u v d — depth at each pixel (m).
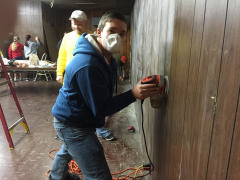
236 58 0.39
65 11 7.77
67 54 2.22
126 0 5.18
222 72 0.45
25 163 2.12
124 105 1.10
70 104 1.15
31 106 3.93
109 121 3.25
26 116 3.43
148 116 1.77
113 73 1.28
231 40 0.41
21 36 6.23
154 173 1.44
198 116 0.59
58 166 1.55
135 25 4.11
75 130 1.22
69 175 1.75
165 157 1.07
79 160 1.26
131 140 2.62
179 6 0.83
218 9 0.47
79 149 1.23
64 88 1.17
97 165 1.23
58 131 1.27
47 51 6.93
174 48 0.90
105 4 6.87
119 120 3.31
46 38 6.83
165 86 1.06
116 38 0.98
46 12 6.89
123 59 6.30
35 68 4.79
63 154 1.52
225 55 0.43
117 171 2.01
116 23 0.99
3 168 2.04
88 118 1.19
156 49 1.42
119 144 2.52
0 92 4.90
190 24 0.68
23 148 2.42
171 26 0.98
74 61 1.04
